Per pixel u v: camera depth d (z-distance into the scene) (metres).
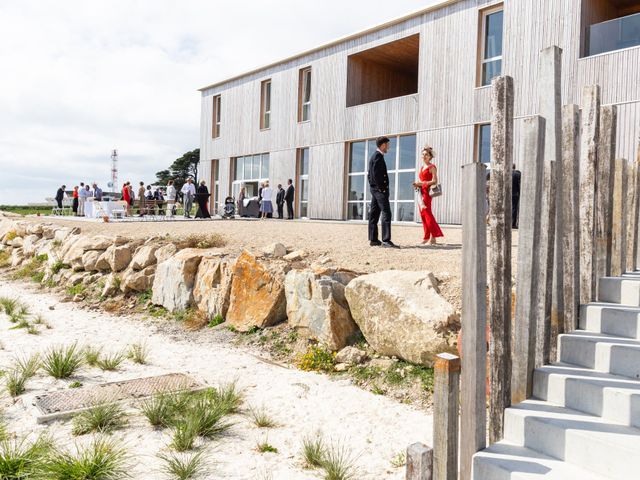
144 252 10.09
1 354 6.34
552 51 3.29
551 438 2.87
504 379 3.08
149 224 15.94
